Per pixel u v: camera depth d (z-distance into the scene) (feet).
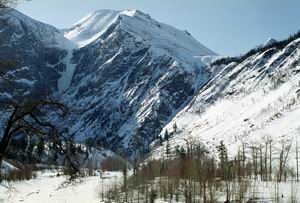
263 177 197.36
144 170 265.34
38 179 312.09
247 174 202.59
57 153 73.05
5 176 87.86
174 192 181.88
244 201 140.56
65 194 237.66
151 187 197.36
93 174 339.98
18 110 71.97
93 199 215.31
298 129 523.29
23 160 74.79
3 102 70.38
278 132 584.40
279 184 169.27
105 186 245.65
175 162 257.14
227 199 145.69
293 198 138.00
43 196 235.61
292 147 387.55
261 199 139.95
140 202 185.57
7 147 73.82
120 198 202.59
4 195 231.50
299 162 241.14
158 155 518.78
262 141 520.83
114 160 455.63
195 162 222.69
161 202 171.94
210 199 151.64
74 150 73.87
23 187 269.23
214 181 174.09
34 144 73.41
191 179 173.47
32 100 72.38
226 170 177.47
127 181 232.73
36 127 73.05
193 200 160.25
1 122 73.97
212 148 654.53
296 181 180.45
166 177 214.28
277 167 237.66
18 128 72.64
